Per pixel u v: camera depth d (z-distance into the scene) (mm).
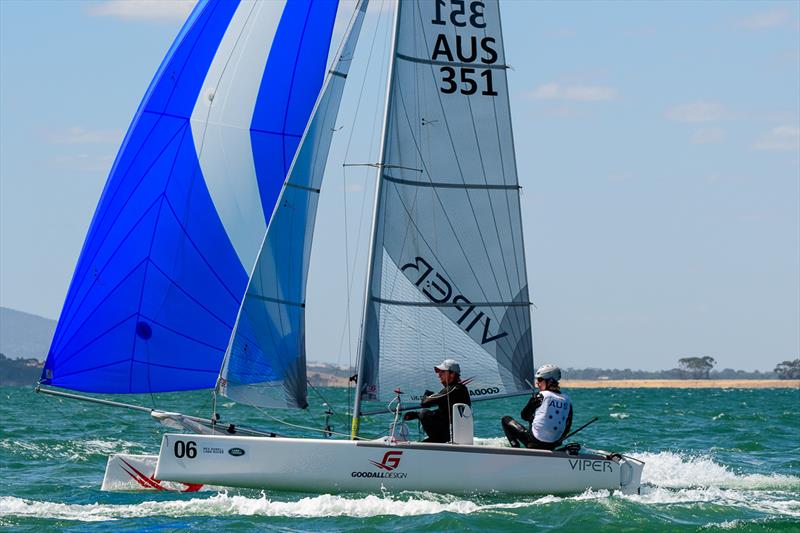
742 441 99938
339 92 54625
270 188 57312
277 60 57656
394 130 54500
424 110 55125
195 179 55938
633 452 87688
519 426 52750
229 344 52812
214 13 57406
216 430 53188
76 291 53750
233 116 56844
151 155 55469
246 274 56375
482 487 50281
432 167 55094
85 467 68250
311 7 58031
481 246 55688
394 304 54156
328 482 49719
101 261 54062
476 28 56156
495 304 55781
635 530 44062
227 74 56938
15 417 124688
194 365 55000
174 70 56469
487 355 55562
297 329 53812
